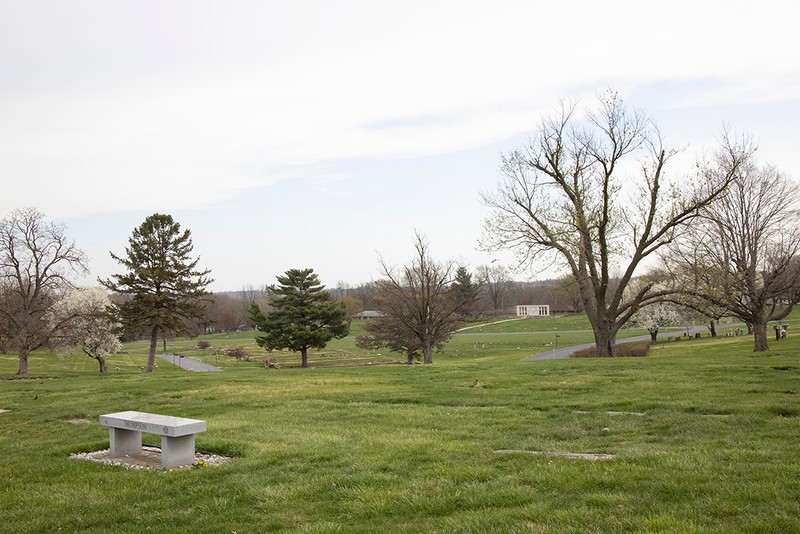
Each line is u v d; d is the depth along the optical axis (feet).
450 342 308.81
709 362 72.02
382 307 201.87
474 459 30.71
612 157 105.60
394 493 25.18
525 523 20.65
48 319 175.83
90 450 38.73
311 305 217.77
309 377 78.18
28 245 151.53
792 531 18.54
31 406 60.49
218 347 372.17
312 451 33.86
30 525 23.70
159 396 63.93
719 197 106.52
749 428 34.83
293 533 21.31
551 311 532.73
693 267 107.76
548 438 36.11
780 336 158.30
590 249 109.09
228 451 35.29
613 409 45.01
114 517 24.27
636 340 244.22
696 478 24.39
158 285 158.51
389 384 68.03
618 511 21.34
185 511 24.75
